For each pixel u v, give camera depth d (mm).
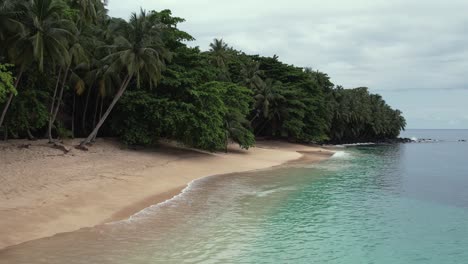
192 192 25172
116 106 41375
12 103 32125
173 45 43750
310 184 29953
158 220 18156
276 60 81312
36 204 18453
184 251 14195
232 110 47844
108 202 20594
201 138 39844
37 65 32781
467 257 14633
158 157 37812
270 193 25750
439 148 95250
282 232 17047
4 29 27000
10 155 28719
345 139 110938
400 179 35188
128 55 33906
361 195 26281
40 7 27938
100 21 44000
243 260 13625
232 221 18500
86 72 39469
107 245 14422
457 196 26750
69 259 12922
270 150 57906
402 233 17547
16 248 13602
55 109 38594
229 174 34156
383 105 138125
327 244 15734
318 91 83312
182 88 40250
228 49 78312
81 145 35750
